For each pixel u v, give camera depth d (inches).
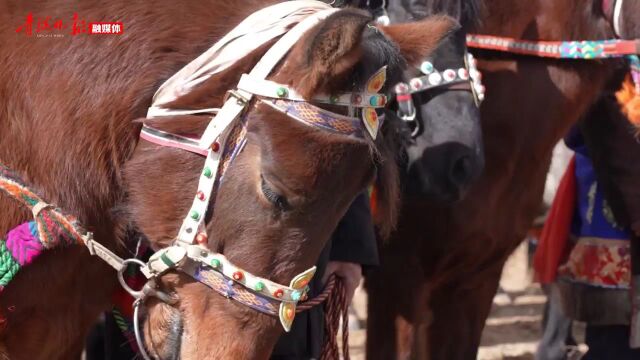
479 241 158.2
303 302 117.2
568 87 163.9
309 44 91.0
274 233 96.7
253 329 99.6
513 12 158.4
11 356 104.5
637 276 178.7
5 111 103.0
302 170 93.2
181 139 99.4
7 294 102.2
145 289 101.3
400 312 157.4
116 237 107.0
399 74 100.8
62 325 107.7
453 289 168.1
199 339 100.3
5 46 103.5
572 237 188.4
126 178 102.3
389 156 103.5
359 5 139.2
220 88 99.3
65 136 103.1
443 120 135.9
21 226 101.3
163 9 104.7
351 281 126.7
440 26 106.4
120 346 133.9
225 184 97.3
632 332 178.4
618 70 170.6
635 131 170.4
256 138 95.8
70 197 104.0
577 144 188.1
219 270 98.3
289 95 94.3
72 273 106.4
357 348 231.3
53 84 103.2
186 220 98.6
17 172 102.8
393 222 106.0
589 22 163.9
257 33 99.9
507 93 158.9
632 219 176.1
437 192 136.8
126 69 103.4
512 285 280.7
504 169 158.7
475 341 173.6
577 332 267.7
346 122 94.7
